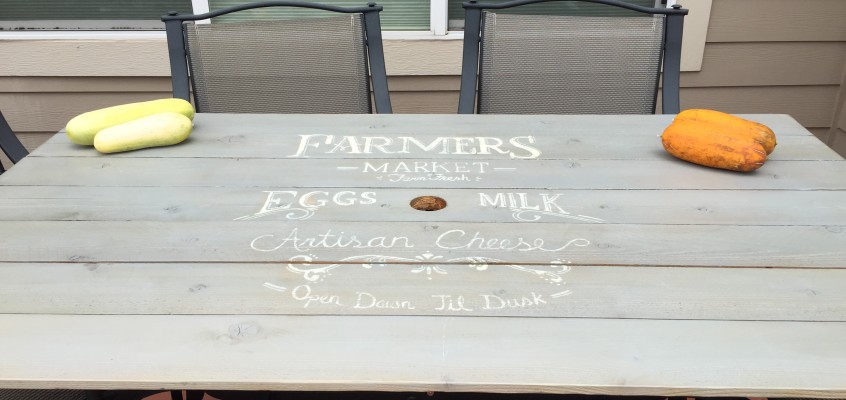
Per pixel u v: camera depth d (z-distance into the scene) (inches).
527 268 36.3
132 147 50.9
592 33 67.1
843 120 94.3
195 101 68.9
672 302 33.5
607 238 39.3
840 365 29.5
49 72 92.2
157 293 34.4
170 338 31.1
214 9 91.4
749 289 34.6
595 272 35.9
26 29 91.9
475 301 33.5
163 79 93.1
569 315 32.5
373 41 68.7
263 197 44.4
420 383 28.7
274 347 30.6
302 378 28.9
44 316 32.6
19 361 29.8
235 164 49.3
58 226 40.7
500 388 28.8
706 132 47.9
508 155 50.8
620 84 68.3
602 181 46.4
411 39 90.7
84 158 50.2
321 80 69.7
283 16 92.5
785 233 39.9
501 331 31.4
